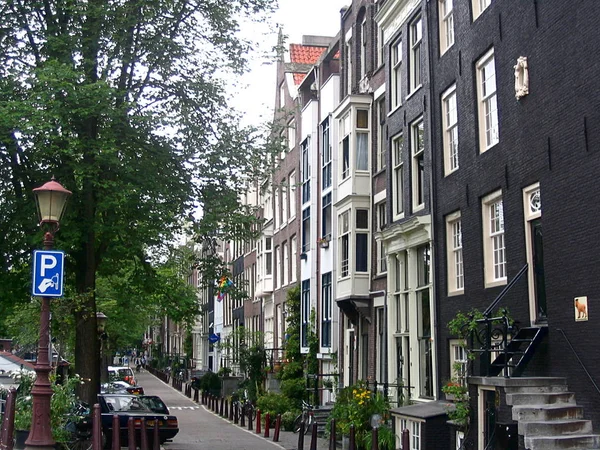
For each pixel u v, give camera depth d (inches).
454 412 617.3
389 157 926.4
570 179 522.3
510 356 563.8
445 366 754.8
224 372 1813.5
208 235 828.6
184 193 786.2
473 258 690.2
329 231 1203.9
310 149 1327.5
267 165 856.9
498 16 641.0
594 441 470.3
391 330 903.7
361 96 1051.9
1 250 767.1
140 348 4328.3
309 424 1029.8
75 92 692.7
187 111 799.1
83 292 773.3
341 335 1133.7
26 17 776.3
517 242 603.2
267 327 1742.1
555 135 544.1
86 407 747.4
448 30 782.5
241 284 887.1
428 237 797.2
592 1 499.2
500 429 508.7
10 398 527.5
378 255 992.2
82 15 752.3
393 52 938.7
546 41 559.8
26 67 767.7
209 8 817.5
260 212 1818.4
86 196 749.3
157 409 916.6
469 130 703.7
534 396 505.0
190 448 861.2
